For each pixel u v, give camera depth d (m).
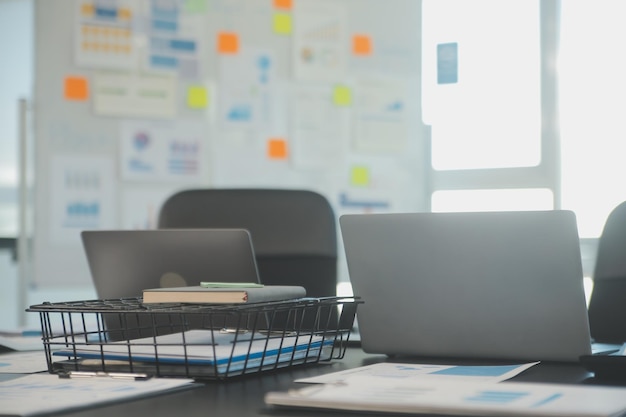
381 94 4.32
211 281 1.41
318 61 4.17
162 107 3.83
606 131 4.14
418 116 4.41
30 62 4.14
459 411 0.77
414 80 4.40
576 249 1.13
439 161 4.44
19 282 3.60
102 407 0.88
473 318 1.21
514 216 1.16
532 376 1.05
